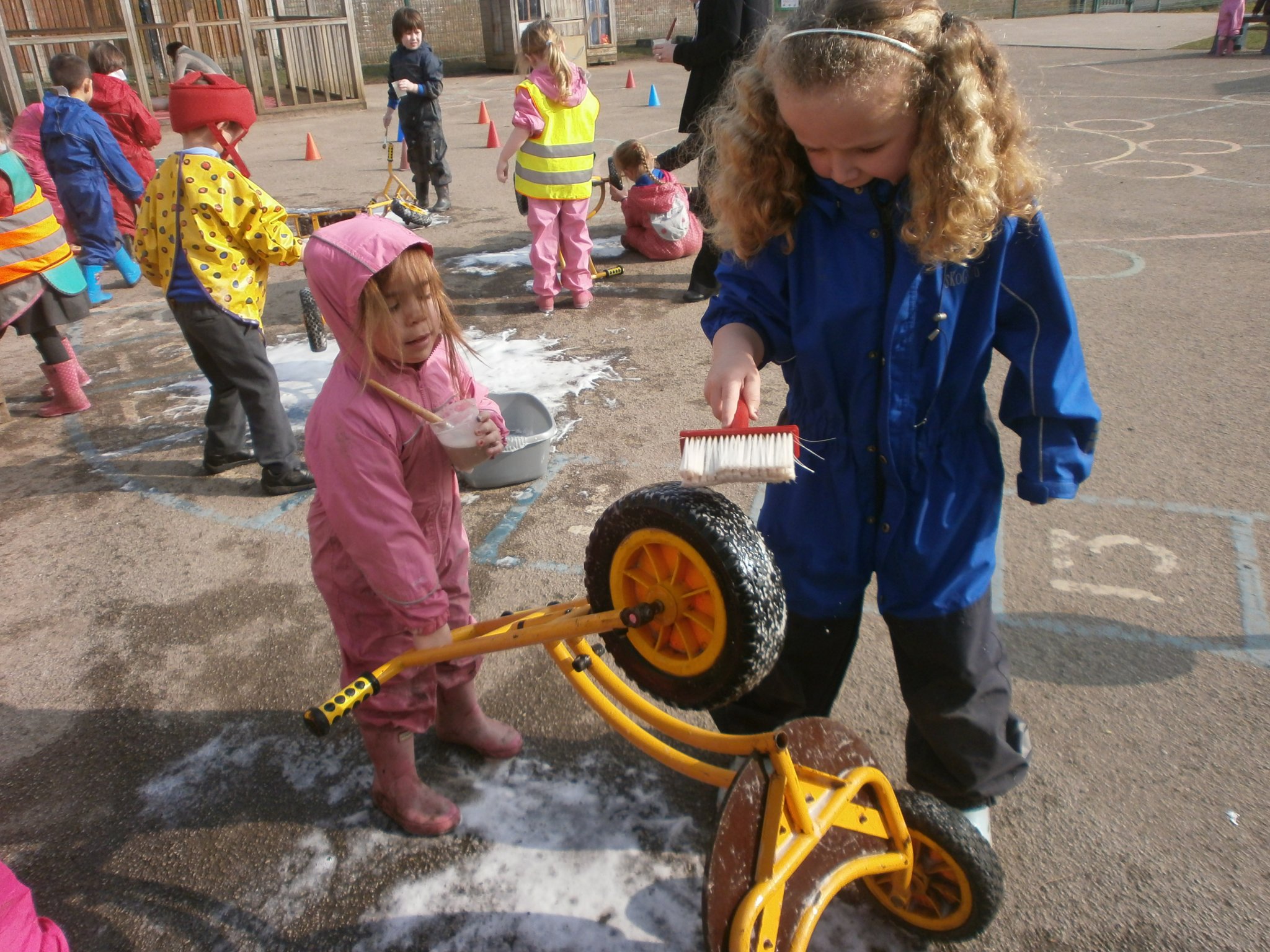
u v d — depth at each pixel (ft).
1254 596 11.06
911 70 5.27
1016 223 5.99
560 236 21.85
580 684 7.32
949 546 6.70
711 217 7.55
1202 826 8.17
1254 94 46.70
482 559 12.58
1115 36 75.66
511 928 7.55
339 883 8.04
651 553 6.05
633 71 74.02
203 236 13.04
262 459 14.42
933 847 6.55
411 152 31.58
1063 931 7.30
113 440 16.93
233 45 59.21
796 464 6.84
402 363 6.82
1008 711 7.38
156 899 8.00
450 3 85.56
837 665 7.59
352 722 9.91
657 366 18.66
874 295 6.14
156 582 12.60
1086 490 13.38
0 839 8.66
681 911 7.63
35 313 17.13
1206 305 19.98
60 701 10.43
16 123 24.16
